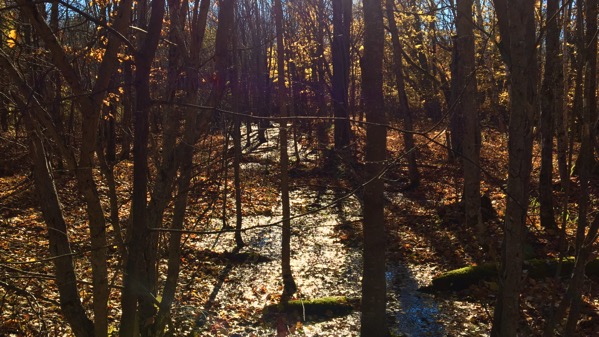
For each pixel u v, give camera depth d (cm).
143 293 375
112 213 409
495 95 2017
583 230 315
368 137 618
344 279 971
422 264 1012
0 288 667
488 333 705
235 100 981
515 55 321
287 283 912
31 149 371
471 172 1084
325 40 2319
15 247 823
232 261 1080
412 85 2330
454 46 1518
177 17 501
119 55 517
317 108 2297
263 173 2025
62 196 809
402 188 1761
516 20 319
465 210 1238
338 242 1227
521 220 332
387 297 855
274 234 1302
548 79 1023
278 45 905
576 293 307
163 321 512
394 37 1602
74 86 308
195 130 501
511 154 329
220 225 1331
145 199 291
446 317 766
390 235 1224
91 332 397
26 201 968
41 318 356
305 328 751
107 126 1155
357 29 2006
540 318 696
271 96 2698
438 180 1812
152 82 656
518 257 334
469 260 981
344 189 1798
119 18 307
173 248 527
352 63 1848
